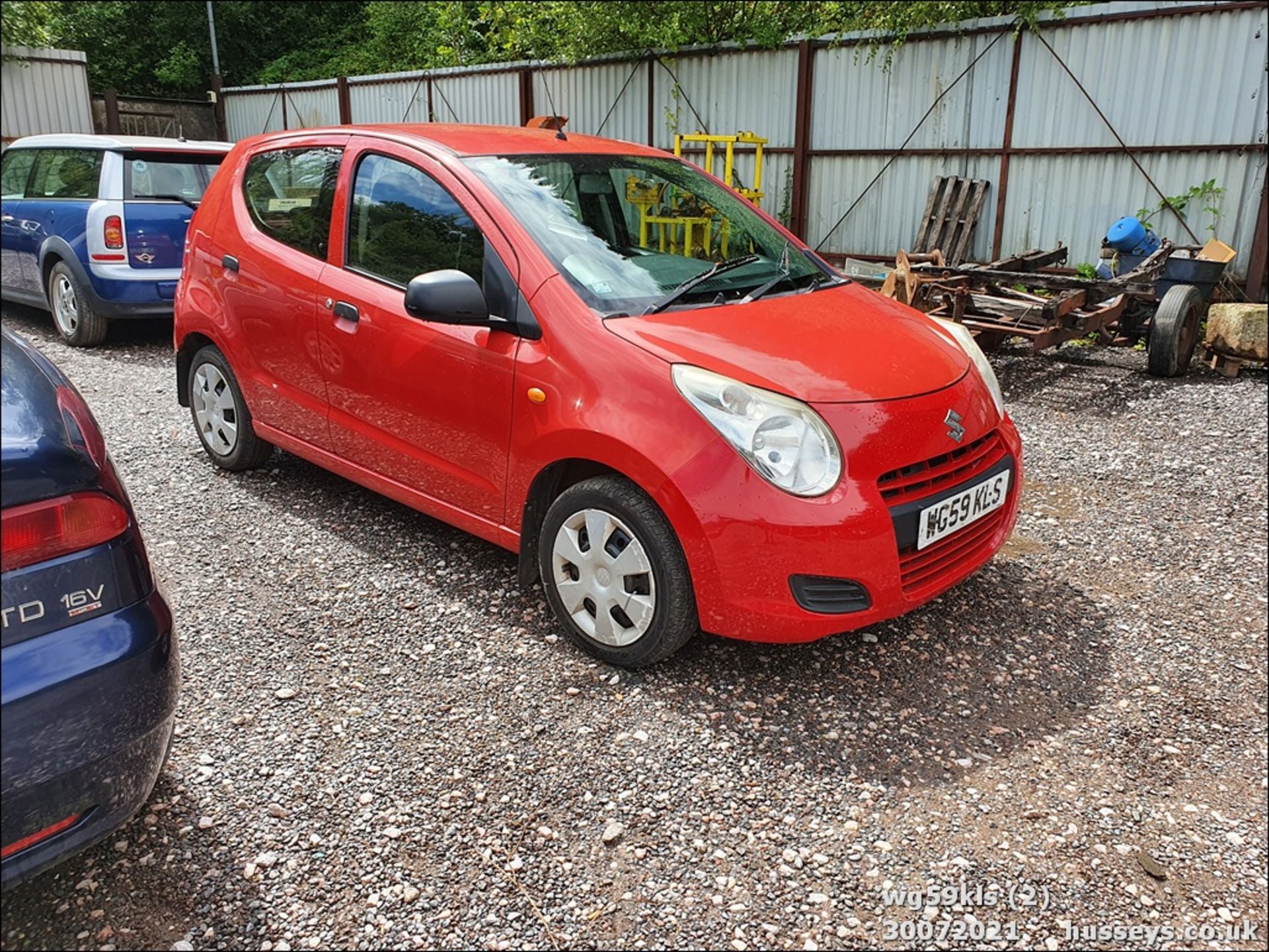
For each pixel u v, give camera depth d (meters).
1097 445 5.79
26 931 2.09
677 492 2.82
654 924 2.20
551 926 2.18
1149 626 3.65
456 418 3.46
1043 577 4.04
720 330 3.12
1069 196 9.62
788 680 3.17
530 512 3.31
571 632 3.27
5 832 1.78
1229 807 2.70
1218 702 3.19
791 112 11.26
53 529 1.85
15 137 15.70
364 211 3.88
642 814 2.54
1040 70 9.49
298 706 2.95
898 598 2.93
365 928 2.15
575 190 3.67
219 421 4.78
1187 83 8.73
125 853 2.33
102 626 1.91
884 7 10.30
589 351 3.05
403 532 4.21
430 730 2.85
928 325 3.72
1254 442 5.80
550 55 13.88
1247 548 4.35
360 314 3.77
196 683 3.05
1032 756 2.86
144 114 18.31
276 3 24.34
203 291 4.63
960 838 2.52
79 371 7.01
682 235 3.84
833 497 2.80
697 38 11.96
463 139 3.82
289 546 4.05
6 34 15.77
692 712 2.97
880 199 10.89
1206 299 7.50
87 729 1.86
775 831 2.50
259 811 2.49
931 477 3.02
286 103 17.77
